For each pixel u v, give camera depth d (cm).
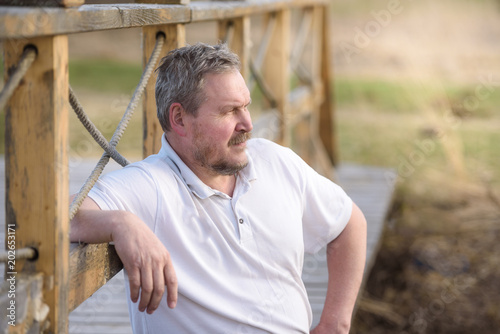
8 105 185
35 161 186
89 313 423
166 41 293
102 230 211
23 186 188
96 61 1761
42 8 175
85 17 190
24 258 188
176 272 229
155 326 237
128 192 230
